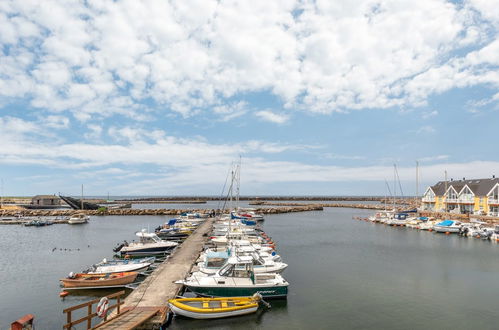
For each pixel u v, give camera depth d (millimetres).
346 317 19578
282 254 37062
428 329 18156
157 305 18672
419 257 35875
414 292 24016
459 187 79438
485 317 19703
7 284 25766
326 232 56719
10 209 99438
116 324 15250
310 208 118250
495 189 67625
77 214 87375
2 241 46625
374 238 49719
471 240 48188
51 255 36594
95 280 23656
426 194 92875
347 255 36688
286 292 21766
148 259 28984
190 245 37500
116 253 36250
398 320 19250
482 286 25500
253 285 20938
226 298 19828
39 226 65875
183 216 71625
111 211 90562
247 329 17906
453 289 24750
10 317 19625
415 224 63844
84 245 43000
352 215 96312
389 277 27828
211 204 178875
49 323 18766
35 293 23672
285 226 66250
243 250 25625
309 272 29266
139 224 69125
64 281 23453
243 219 61250
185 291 22266
